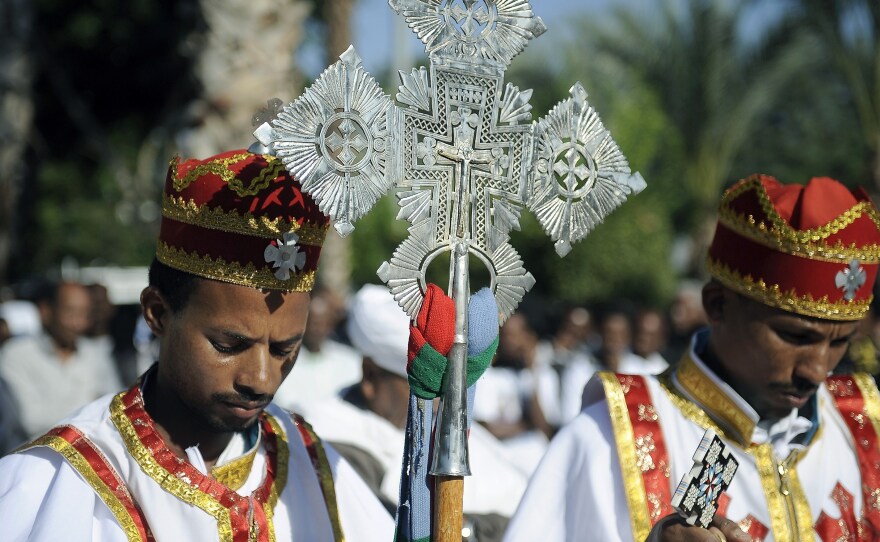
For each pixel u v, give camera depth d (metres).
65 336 6.35
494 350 1.98
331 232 10.88
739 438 2.63
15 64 10.47
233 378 1.98
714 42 16.48
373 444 3.29
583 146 2.05
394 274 1.90
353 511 2.34
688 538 2.13
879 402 2.79
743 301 2.58
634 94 17.12
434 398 1.95
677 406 2.68
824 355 2.53
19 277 15.79
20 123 10.70
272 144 1.76
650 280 16.30
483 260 1.97
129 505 2.03
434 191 1.91
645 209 16.80
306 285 2.02
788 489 2.61
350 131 1.82
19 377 6.19
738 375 2.62
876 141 14.54
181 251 1.99
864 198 2.63
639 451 2.61
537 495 2.65
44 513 1.96
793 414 2.66
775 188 2.64
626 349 7.90
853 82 14.48
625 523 2.57
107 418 2.10
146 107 15.84
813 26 14.45
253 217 1.95
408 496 1.94
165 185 2.07
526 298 15.84
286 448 2.29
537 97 16.34
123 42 15.03
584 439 2.67
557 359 8.53
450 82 1.92
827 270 2.47
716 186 17.52
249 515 2.10
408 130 1.88
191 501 2.05
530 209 2.00
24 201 15.35
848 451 2.73
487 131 1.95
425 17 1.91
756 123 18.05
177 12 14.80
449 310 1.92
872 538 2.65
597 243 16.06
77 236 15.92
